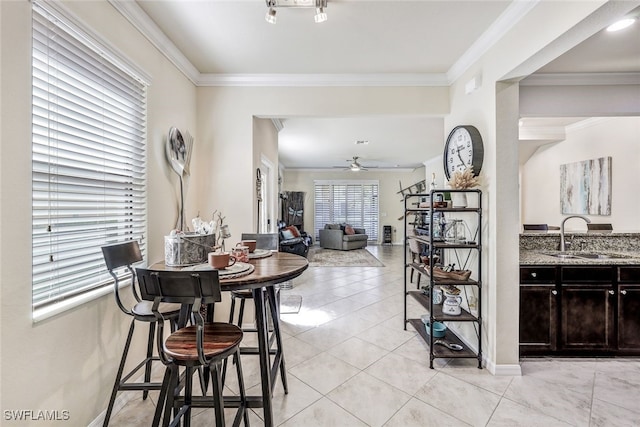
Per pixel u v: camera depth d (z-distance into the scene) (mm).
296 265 1719
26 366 1225
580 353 2410
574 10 1496
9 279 1161
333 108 2986
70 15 1419
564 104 2658
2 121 1141
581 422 1687
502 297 2174
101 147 1682
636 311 2395
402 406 1818
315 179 10125
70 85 1458
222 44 2371
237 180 2998
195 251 1708
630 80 2596
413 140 5730
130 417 1707
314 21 2049
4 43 1145
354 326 3078
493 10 1929
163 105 2324
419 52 2494
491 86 2217
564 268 2404
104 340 1667
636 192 3334
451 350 2387
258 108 2988
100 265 1677
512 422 1683
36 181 1304
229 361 2363
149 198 2125
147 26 2029
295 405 1825
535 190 4781
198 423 1697
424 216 7406
